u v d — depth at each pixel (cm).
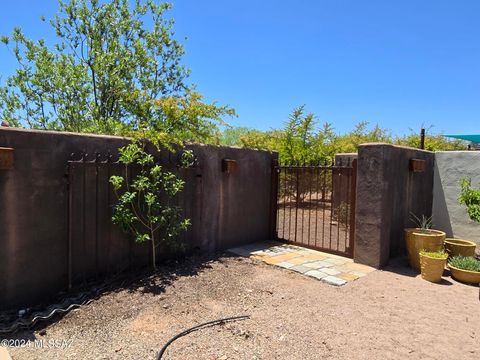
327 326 388
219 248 695
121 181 496
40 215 440
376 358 328
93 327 378
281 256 659
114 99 1034
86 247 491
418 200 765
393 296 481
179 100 738
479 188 767
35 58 1020
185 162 606
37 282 440
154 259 557
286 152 1231
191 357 321
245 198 747
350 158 969
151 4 1121
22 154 421
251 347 341
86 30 1046
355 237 629
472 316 422
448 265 572
